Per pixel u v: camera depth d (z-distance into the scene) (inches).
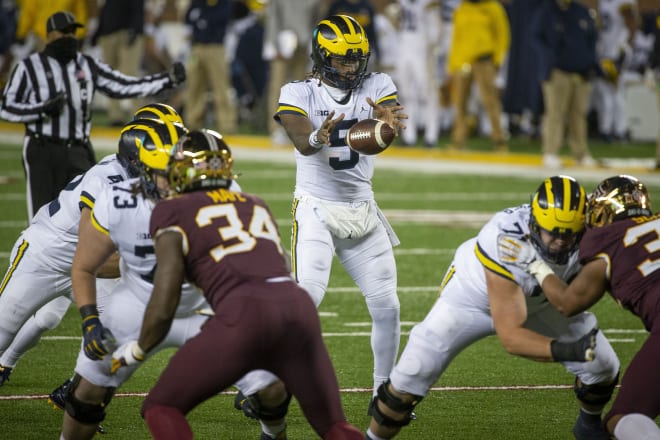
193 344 538.9
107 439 670.5
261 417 606.5
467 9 2027.6
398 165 2007.9
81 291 589.6
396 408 618.2
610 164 1984.5
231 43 2593.5
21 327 733.3
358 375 821.9
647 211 587.5
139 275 597.0
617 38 2326.5
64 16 1015.0
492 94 2073.1
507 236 588.7
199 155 564.1
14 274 711.7
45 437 669.9
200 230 546.6
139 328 595.5
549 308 626.5
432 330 612.1
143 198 590.6
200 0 2212.1
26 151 1017.5
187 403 537.3
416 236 1359.5
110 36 2190.0
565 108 1897.1
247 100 2522.1
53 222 701.9
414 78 2133.4
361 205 751.7
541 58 1855.3
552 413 737.6
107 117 2746.1
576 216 575.2
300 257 739.4
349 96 754.2
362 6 2092.8
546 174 1875.0
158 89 1042.7
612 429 557.3
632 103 2475.4
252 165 1945.1
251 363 539.5
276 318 534.3
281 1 2107.5
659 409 554.6
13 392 764.6
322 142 703.7
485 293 604.4
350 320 987.9
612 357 624.7
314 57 745.6
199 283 552.4
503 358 880.9
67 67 1017.5
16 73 1010.7
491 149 2201.0
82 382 581.3
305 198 751.7
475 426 708.0
